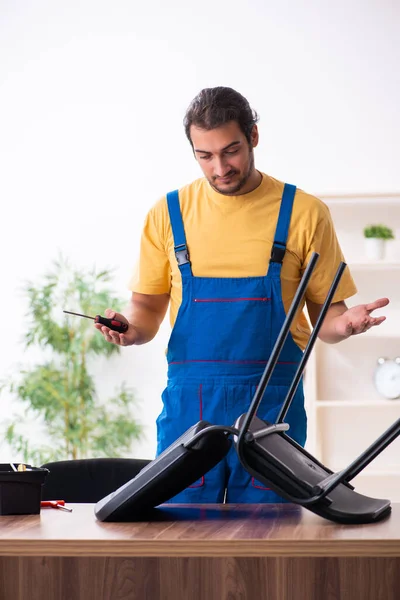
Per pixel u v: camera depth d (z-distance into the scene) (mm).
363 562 1290
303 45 5316
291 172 5289
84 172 5488
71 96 5516
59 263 5430
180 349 2178
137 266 2371
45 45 5527
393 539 1287
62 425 5297
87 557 1313
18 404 5348
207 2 5402
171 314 2291
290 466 1482
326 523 1473
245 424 1428
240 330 2143
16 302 5434
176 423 2123
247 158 2119
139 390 5301
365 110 5262
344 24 5285
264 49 5344
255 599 1289
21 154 5520
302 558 1292
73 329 5281
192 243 2234
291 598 1290
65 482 2512
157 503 1552
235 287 2178
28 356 5383
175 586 1298
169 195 2303
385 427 4973
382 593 1284
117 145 5484
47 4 5531
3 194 5504
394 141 5234
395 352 4996
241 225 2213
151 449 5266
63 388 5234
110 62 5488
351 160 5254
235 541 1291
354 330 1947
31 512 1652
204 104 2064
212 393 2107
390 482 4809
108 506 1523
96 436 5199
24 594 1316
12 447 5305
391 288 5027
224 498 2084
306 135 5293
